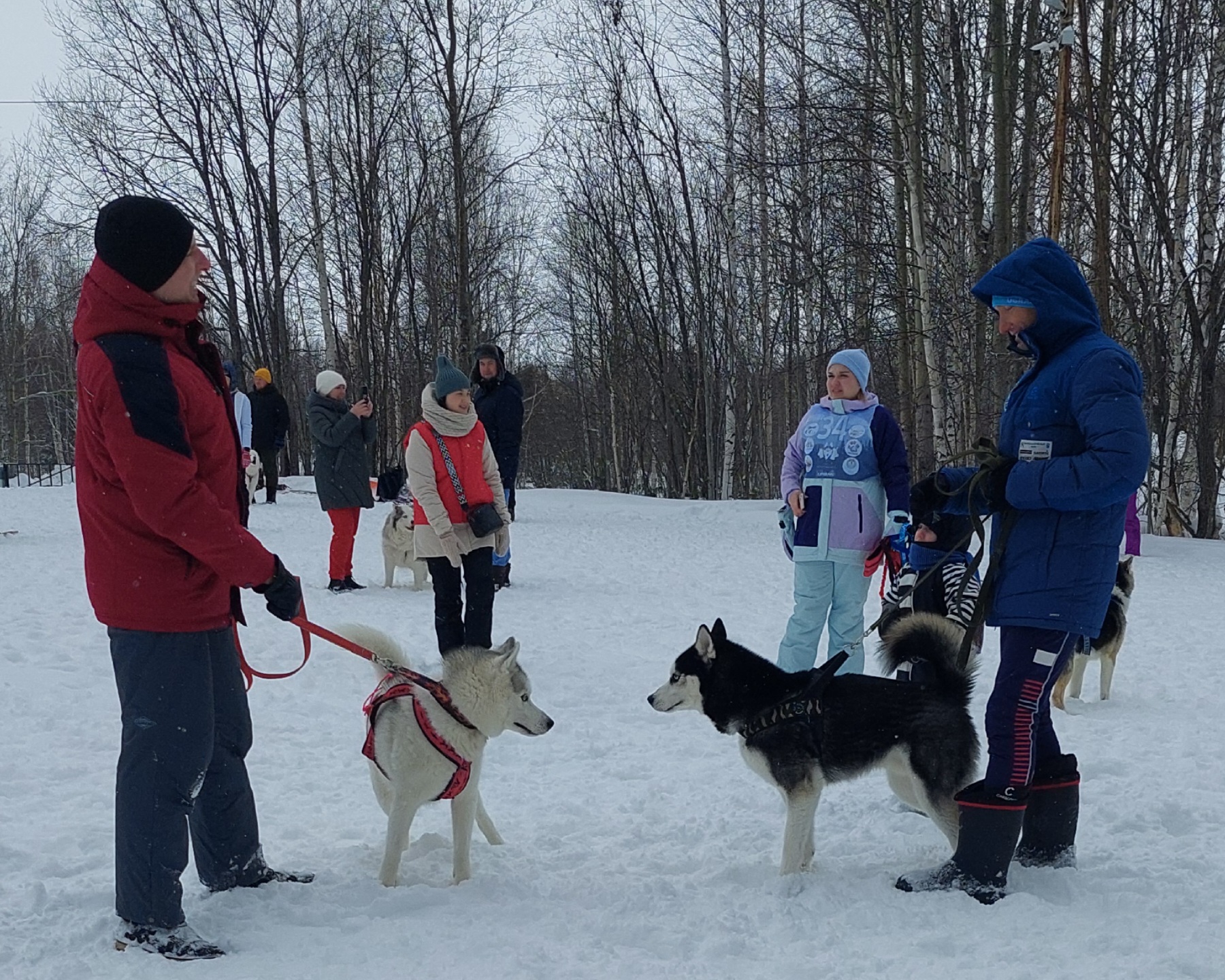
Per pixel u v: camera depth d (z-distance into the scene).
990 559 3.59
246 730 3.54
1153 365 17.56
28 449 47.53
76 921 3.24
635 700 6.54
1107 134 15.24
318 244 30.03
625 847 4.16
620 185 28.16
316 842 4.18
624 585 10.66
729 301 27.09
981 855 3.50
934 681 3.87
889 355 22.17
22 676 6.36
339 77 28.55
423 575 10.12
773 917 3.38
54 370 46.56
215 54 27.61
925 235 16.77
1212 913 3.25
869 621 8.66
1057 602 3.43
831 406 5.52
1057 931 3.16
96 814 4.38
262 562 3.19
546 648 7.71
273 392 18.75
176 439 3.03
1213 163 17.34
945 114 16.05
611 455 43.06
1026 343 3.66
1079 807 4.39
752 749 3.91
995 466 3.56
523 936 3.25
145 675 3.10
